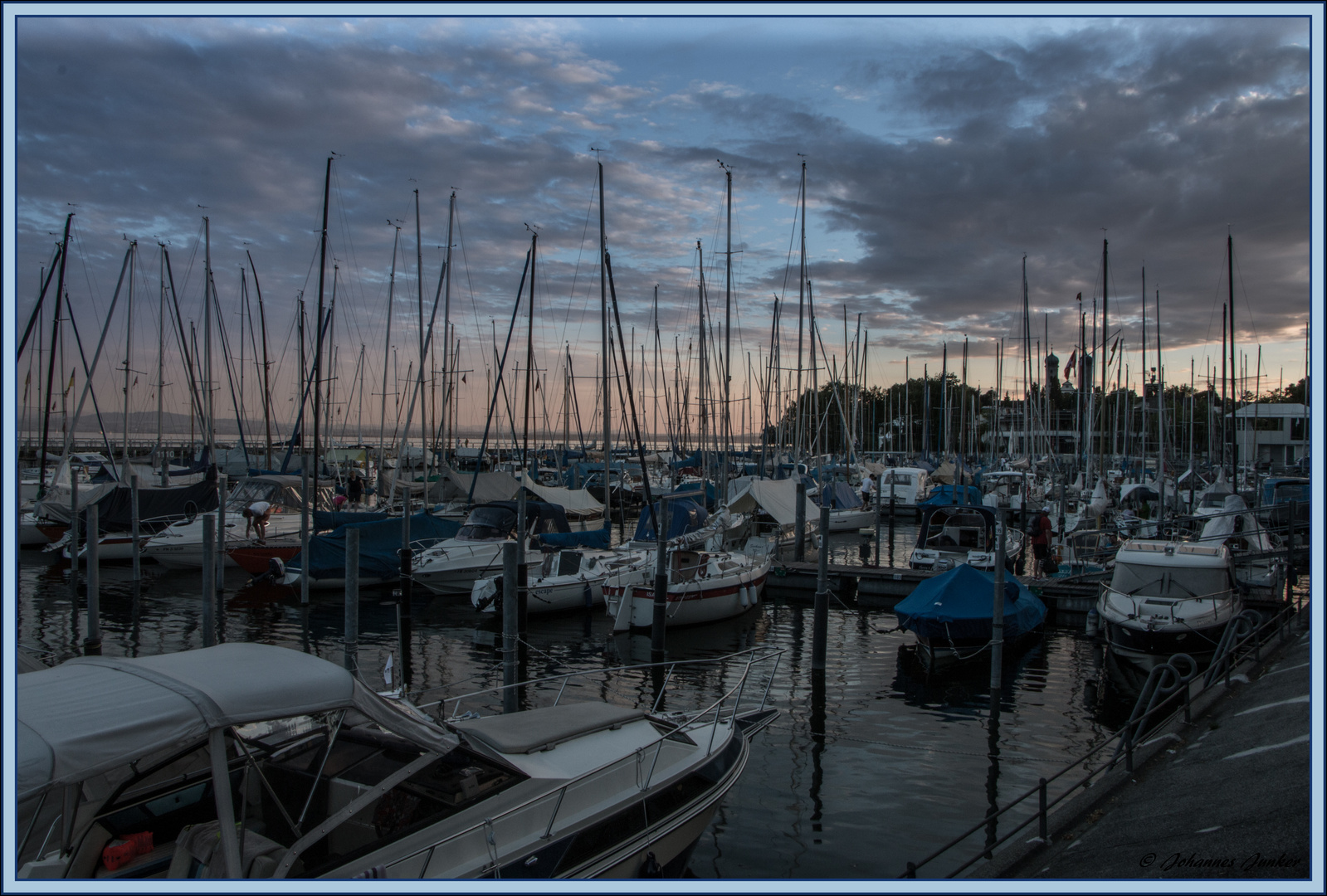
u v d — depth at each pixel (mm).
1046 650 19234
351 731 7016
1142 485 39094
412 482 42469
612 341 30688
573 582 22016
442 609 22906
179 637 19609
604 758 7969
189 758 6664
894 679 17000
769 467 51875
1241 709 11391
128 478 32531
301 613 22125
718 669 17750
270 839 6383
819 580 17078
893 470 47000
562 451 55625
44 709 5578
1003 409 85938
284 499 28766
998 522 15219
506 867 6715
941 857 9648
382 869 6133
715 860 9508
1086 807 9312
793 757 12688
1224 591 17672
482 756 7238
